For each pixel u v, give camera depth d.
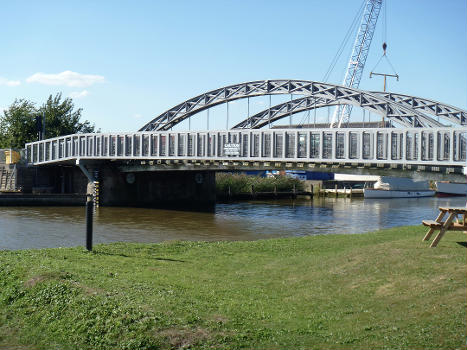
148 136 62.38
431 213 58.44
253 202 78.50
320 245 24.59
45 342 11.62
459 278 12.88
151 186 71.56
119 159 66.06
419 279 13.34
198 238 36.16
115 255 21.56
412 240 18.78
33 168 76.81
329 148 47.50
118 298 13.02
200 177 75.81
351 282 14.48
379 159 43.56
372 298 12.77
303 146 49.94
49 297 13.57
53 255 20.59
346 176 108.31
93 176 67.00
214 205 71.12
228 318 11.91
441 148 39.25
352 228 43.03
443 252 15.79
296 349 10.01
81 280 14.92
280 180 92.50
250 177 91.88
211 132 57.28
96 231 39.25
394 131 42.34
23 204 60.72
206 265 19.58
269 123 64.56
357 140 44.97
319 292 14.14
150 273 17.53
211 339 10.60
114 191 68.19
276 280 16.38
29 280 14.84
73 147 69.94
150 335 10.84
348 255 17.75
